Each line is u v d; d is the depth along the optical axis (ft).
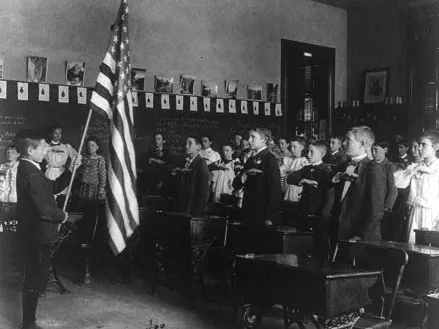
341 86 42.52
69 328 14.73
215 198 30.25
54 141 28.55
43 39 29.71
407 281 13.25
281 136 36.50
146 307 17.06
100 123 30.99
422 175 18.19
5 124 28.45
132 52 32.94
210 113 36.04
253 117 38.19
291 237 16.14
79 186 25.34
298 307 11.19
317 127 42.11
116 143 15.48
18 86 28.71
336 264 11.81
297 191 28.35
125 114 15.92
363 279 11.10
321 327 12.03
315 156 21.52
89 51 31.17
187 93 34.99
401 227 19.74
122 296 18.47
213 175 30.71
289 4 40.09
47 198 13.99
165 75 34.30
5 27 28.60
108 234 14.98
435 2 36.35
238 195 29.01
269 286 11.95
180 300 17.98
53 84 29.71
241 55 37.78
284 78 39.99
